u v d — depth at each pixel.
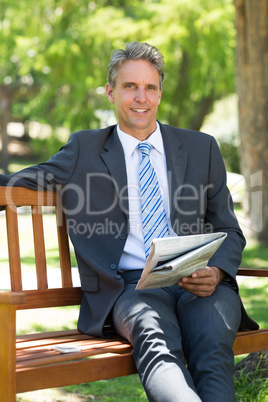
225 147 34.94
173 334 4.05
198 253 4.02
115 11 25.58
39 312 9.04
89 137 4.87
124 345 4.16
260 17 15.41
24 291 4.61
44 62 25.47
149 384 3.75
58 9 26.41
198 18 23.28
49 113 32.84
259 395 5.08
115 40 23.75
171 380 3.68
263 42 15.52
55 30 26.41
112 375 3.91
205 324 4.17
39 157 45.22
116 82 4.91
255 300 9.45
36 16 26.73
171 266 3.99
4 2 26.88
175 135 5.07
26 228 19.47
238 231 4.98
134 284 4.56
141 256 4.70
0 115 46.47
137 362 3.95
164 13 23.69
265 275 4.86
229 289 4.56
